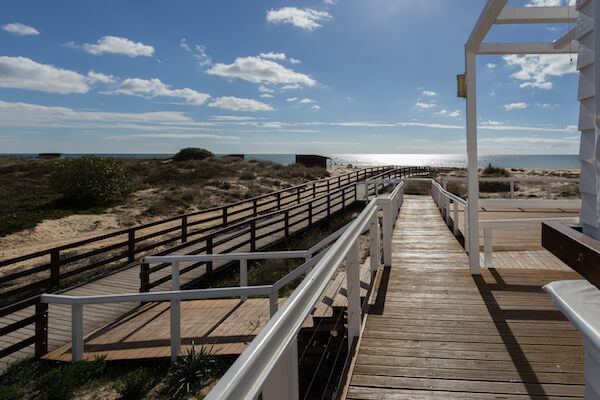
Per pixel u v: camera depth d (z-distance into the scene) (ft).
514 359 8.55
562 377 7.79
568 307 3.48
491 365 8.33
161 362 14.26
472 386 7.57
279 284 13.94
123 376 13.57
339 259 7.02
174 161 114.11
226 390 2.53
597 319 3.19
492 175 89.86
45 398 12.62
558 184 64.85
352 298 9.46
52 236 38.63
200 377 13.15
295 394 4.14
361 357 8.85
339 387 7.76
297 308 4.34
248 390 2.87
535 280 13.98
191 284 23.65
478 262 15.01
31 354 15.46
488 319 10.71
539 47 13.33
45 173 78.28
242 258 18.94
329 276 6.08
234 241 33.40
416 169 99.40
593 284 3.76
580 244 3.92
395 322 10.71
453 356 8.77
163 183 71.31
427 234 24.76
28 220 41.98
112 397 12.62
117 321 17.72
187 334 15.67
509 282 13.83
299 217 43.09
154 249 32.76
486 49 13.84
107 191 53.16
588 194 5.28
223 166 97.91
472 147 14.73
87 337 16.15
